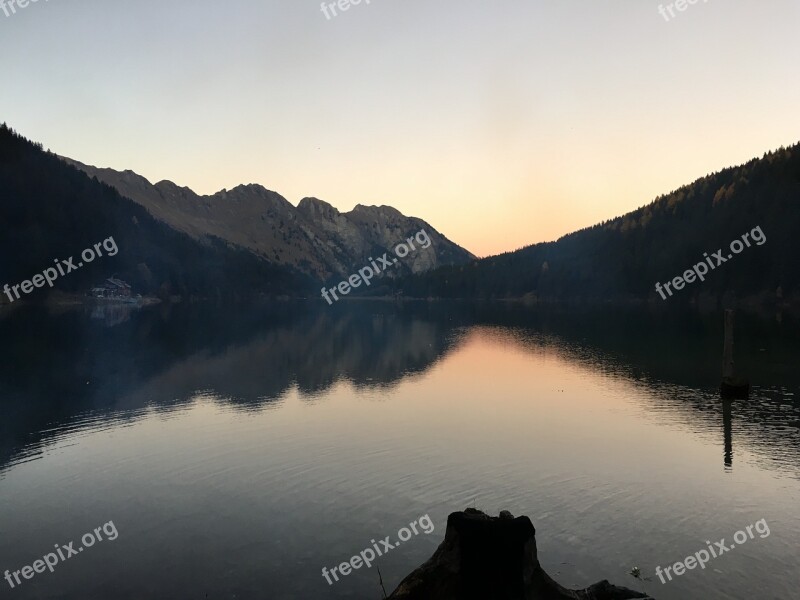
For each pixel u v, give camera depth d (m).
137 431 25.75
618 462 20.97
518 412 29.72
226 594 12.05
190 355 53.16
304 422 27.42
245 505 16.92
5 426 26.73
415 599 10.60
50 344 59.78
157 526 15.49
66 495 17.86
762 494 17.66
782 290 116.69
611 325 92.00
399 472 19.88
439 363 49.56
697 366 45.38
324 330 86.56
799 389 34.94
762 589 12.09
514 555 10.54
